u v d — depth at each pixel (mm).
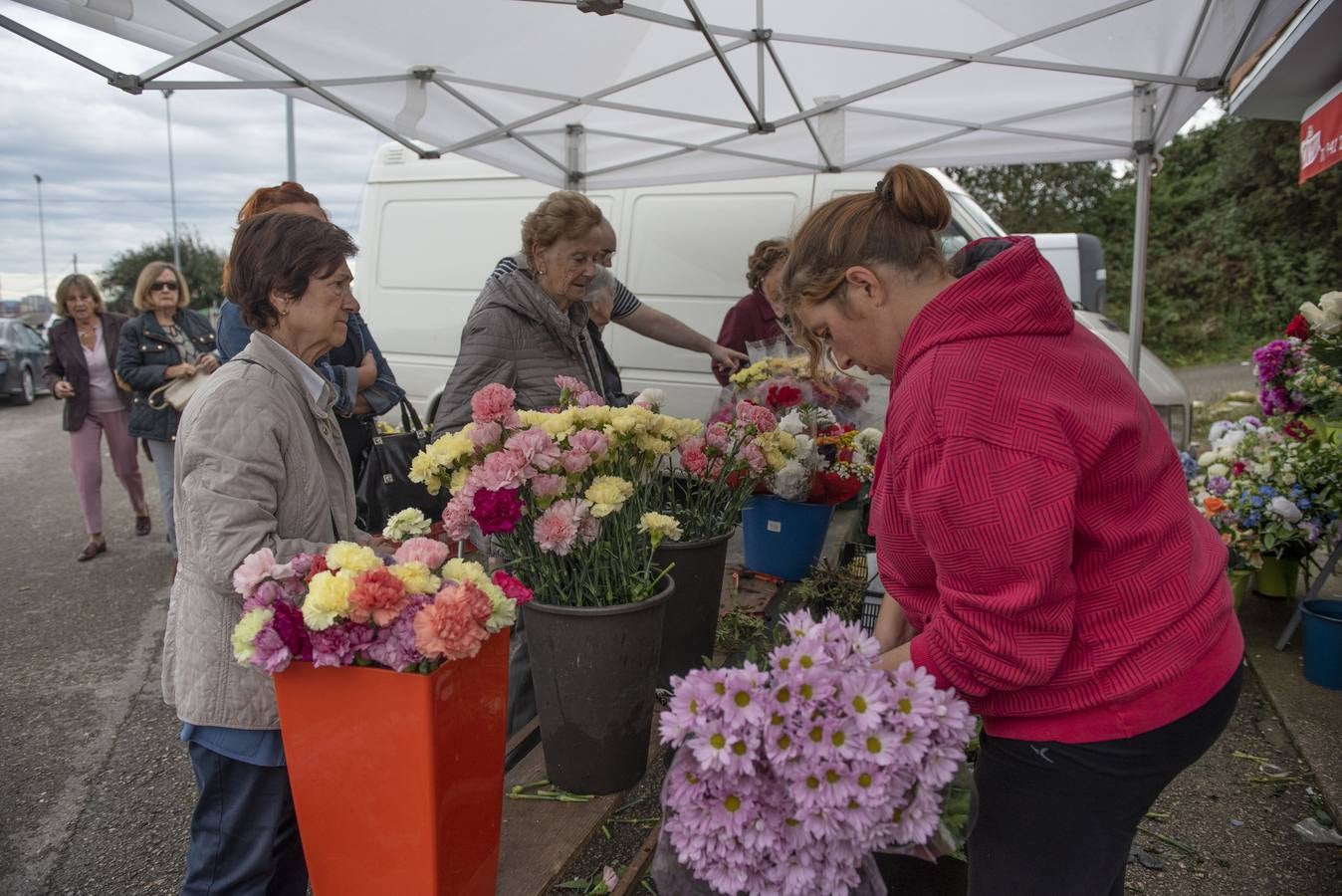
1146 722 1181
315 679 1350
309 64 3234
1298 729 3219
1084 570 1186
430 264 5980
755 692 1117
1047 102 4129
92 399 5676
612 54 3541
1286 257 17188
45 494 8023
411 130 3826
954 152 4574
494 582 1504
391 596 1293
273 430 1527
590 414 1896
